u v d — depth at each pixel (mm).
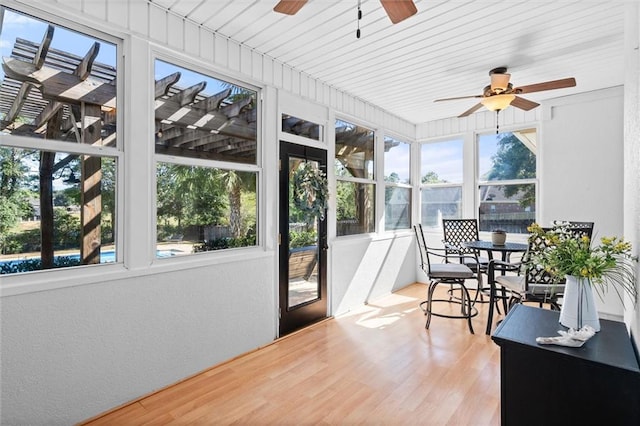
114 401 2131
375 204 4828
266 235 3166
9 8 1811
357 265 4352
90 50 2102
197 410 2119
